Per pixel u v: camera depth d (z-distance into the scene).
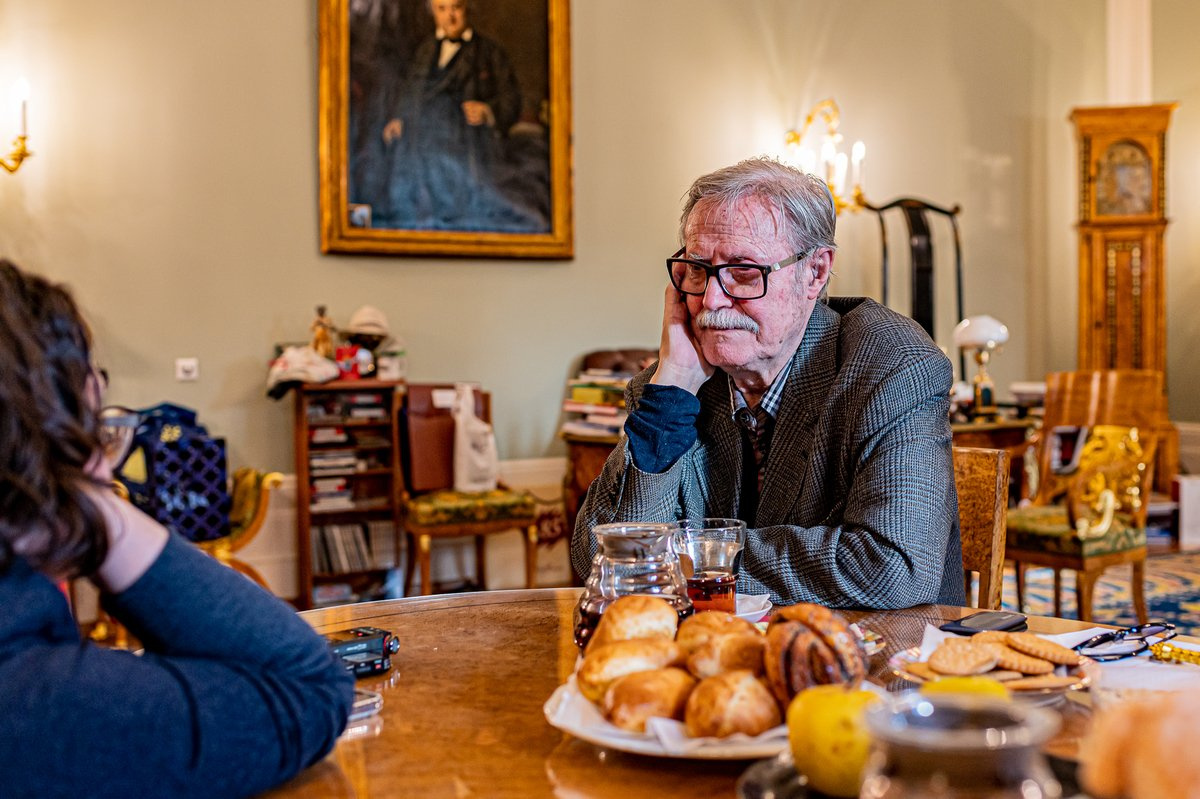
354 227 5.48
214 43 5.27
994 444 5.09
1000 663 1.06
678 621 1.16
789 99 6.64
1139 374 4.79
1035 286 7.40
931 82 7.06
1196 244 7.27
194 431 4.59
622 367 5.95
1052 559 4.19
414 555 5.18
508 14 5.77
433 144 5.63
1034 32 7.34
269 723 0.82
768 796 0.77
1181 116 7.30
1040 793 0.55
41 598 0.79
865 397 1.65
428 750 0.97
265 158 5.37
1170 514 6.52
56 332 0.80
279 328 5.40
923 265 6.48
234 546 4.57
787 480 1.78
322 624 1.47
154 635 0.84
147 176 5.16
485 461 5.20
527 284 5.94
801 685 0.88
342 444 5.19
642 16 6.23
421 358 5.70
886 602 1.49
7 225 4.94
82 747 0.74
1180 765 0.55
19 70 4.94
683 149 6.35
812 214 1.72
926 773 0.55
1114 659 1.15
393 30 5.52
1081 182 7.04
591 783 0.88
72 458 0.80
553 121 5.88
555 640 1.36
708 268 1.71
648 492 1.69
